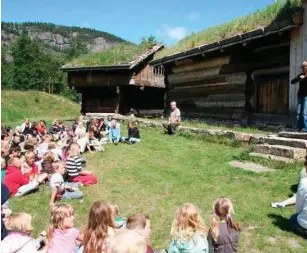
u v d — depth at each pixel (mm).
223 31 14305
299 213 5266
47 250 4504
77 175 8344
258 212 5977
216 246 4113
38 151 11273
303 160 8438
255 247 4930
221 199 4281
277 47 12438
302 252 4730
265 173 7992
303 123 9664
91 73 23297
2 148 9312
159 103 25359
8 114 33625
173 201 6906
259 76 13406
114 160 10539
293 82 9656
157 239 5469
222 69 14703
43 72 69438
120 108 22703
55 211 4578
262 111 13336
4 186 5316
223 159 9742
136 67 22250
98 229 4090
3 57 78875
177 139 13234
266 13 12734
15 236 4105
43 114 37406
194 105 16859
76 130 13922
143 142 13039
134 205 6926
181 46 16875
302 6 10750
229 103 14609
